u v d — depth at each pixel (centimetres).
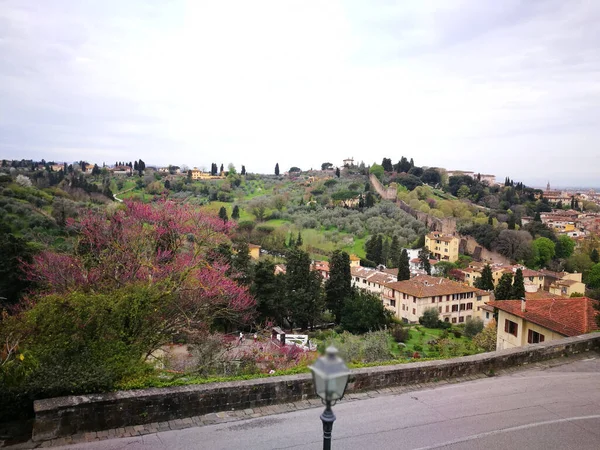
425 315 5356
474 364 1222
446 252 9269
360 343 2702
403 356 3444
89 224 1922
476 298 6006
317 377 497
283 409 945
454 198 13988
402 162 16262
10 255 2725
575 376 1210
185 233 1961
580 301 2078
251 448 768
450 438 827
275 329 3516
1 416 777
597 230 12062
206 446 771
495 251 9581
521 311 2158
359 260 8281
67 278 1714
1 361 870
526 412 955
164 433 816
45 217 4684
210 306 1817
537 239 9456
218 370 1442
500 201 13938
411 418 913
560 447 803
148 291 1241
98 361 910
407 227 10031
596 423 905
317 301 4606
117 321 1062
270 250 8156
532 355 1328
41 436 762
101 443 766
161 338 1339
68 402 784
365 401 1006
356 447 782
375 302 4625
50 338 938
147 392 855
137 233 1845
